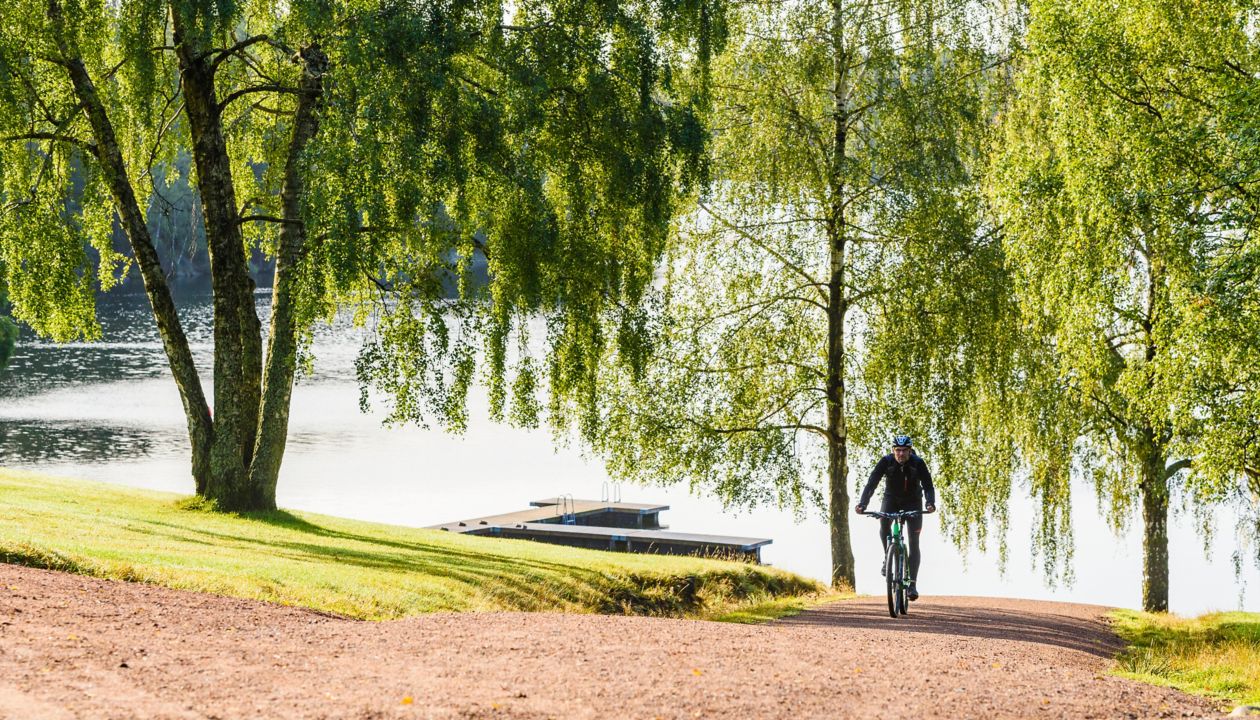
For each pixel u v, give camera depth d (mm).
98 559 12930
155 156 23438
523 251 20016
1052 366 24609
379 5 18844
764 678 8375
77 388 77812
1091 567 42406
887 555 16031
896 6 25547
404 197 18125
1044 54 17453
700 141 20781
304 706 6633
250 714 6367
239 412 23359
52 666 7293
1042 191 18047
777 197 25266
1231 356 15477
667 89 21266
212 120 22531
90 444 54062
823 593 25406
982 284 24266
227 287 23172
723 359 26859
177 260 25188
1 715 5988
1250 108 15328
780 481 27016
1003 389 24844
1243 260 15367
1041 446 25219
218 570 13797
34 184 21984
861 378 26516
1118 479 27719
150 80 19891
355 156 17953
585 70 20500
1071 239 17312
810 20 25656
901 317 24875
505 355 20922
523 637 10250
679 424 27188
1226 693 11570
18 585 10586
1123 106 16625
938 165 24547
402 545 21656
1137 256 19844
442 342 20516
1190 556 45938
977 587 38031
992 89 24844
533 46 19953
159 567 13258
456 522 39750
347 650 9086
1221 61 16719
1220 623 20641
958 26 25141
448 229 20953
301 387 87750
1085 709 8008
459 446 66812
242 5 20453
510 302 20656
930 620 16531
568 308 21000
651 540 35750
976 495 25969
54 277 21391
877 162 25203
